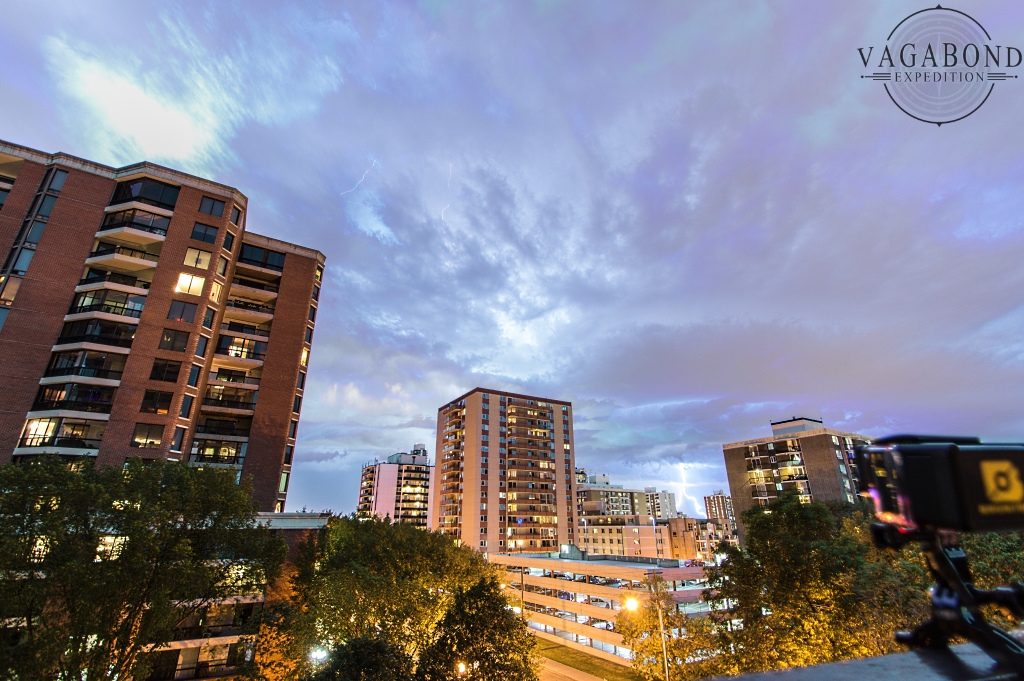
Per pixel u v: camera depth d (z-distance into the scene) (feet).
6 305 128.36
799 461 273.95
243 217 167.43
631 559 217.97
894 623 66.44
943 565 4.99
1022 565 70.03
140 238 144.66
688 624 102.94
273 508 157.89
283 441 164.45
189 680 96.37
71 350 127.75
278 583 104.83
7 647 60.95
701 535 398.42
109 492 70.74
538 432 373.61
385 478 580.30
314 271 189.16
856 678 4.71
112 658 71.05
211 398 159.22
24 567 63.41
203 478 81.56
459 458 364.79
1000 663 4.37
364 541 115.24
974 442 4.24
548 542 349.00
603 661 172.76
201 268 148.36
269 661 86.38
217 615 98.84
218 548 83.82
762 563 77.10
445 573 118.62
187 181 154.51
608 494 465.06
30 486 65.98
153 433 129.59
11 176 146.10
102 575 65.21
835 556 70.59
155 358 134.72
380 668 73.51
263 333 175.52
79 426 123.34
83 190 145.59
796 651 69.97
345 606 90.07
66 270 137.18
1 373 123.13
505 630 89.35
